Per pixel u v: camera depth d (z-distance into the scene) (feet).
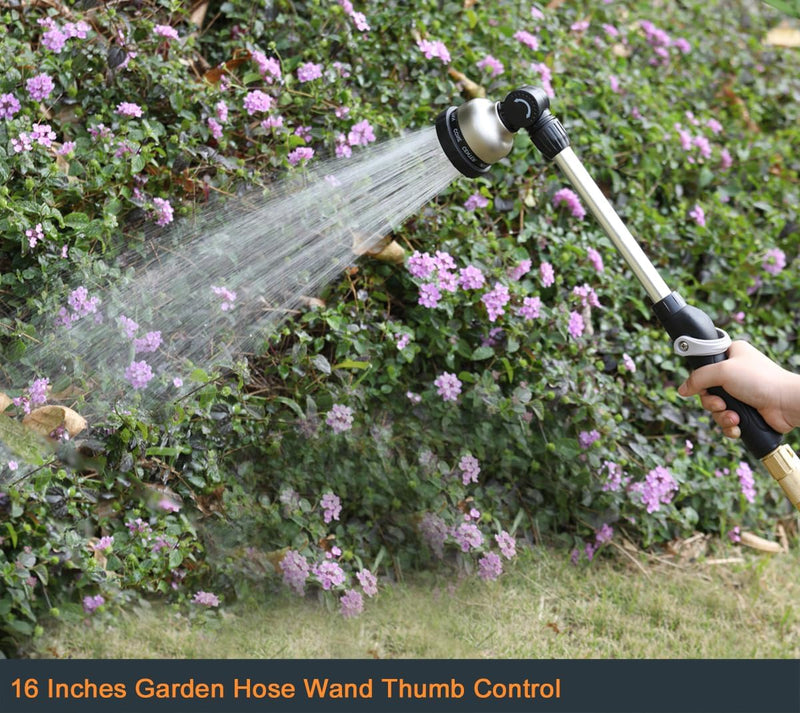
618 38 26.45
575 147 22.75
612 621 18.10
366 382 18.79
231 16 20.45
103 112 18.52
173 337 17.33
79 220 17.02
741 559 20.54
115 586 15.79
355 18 20.25
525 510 19.66
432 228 19.57
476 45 22.98
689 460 20.63
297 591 16.92
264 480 17.97
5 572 14.70
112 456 16.35
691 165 24.75
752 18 31.81
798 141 27.99
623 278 21.77
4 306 16.97
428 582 18.15
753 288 23.86
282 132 19.20
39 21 18.17
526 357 19.48
